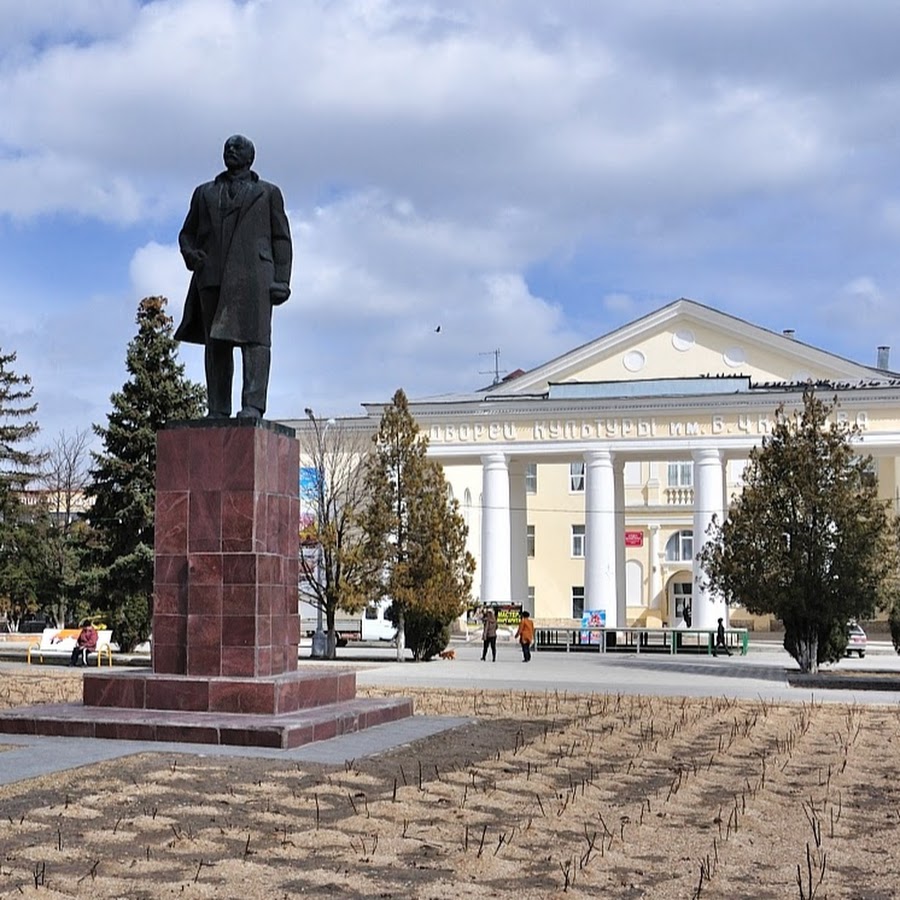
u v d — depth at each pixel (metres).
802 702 20.44
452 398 58.09
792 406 50.56
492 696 20.56
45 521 44.22
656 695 21.58
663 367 56.66
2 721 13.41
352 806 9.58
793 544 28.98
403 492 36.97
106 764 11.11
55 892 6.88
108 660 32.41
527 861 8.09
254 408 14.91
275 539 14.54
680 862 8.23
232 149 15.23
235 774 10.77
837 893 7.48
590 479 52.47
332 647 37.56
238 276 14.95
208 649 14.05
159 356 37.09
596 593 51.66
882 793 11.24
